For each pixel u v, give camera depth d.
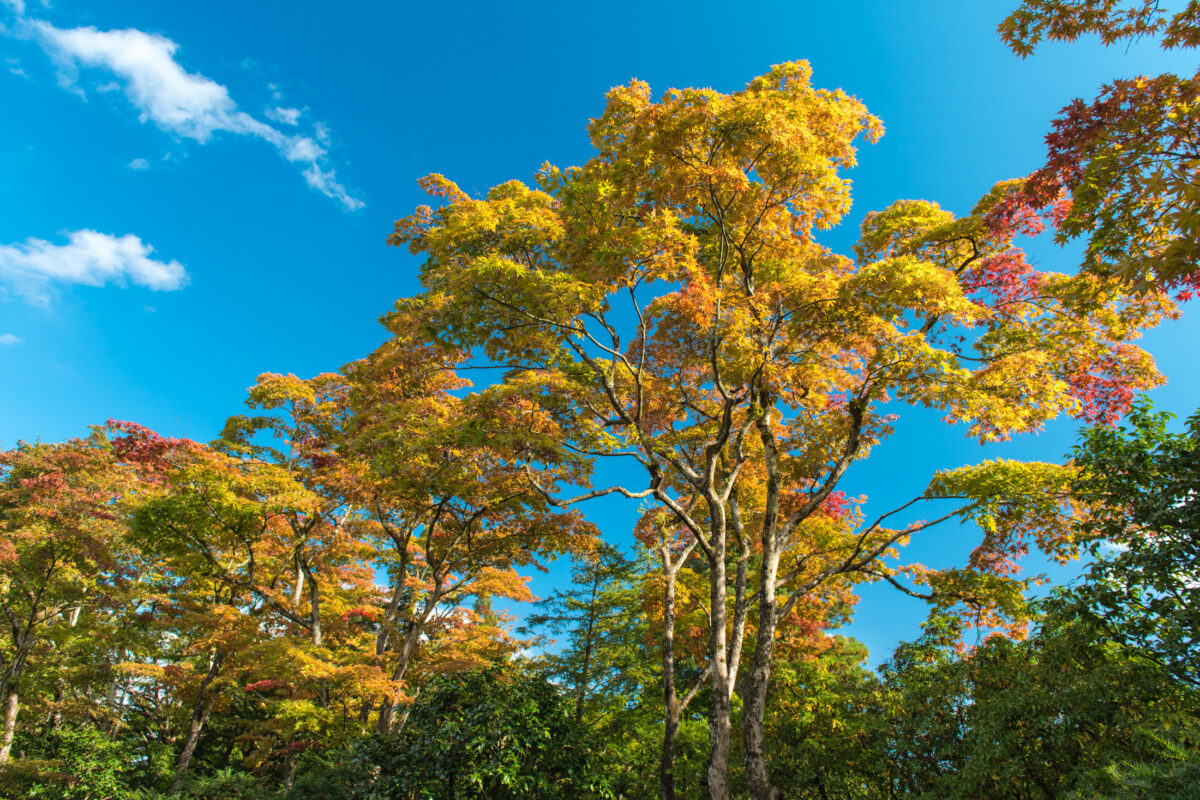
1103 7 7.25
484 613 21.86
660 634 19.52
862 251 15.23
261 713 25.75
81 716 23.55
